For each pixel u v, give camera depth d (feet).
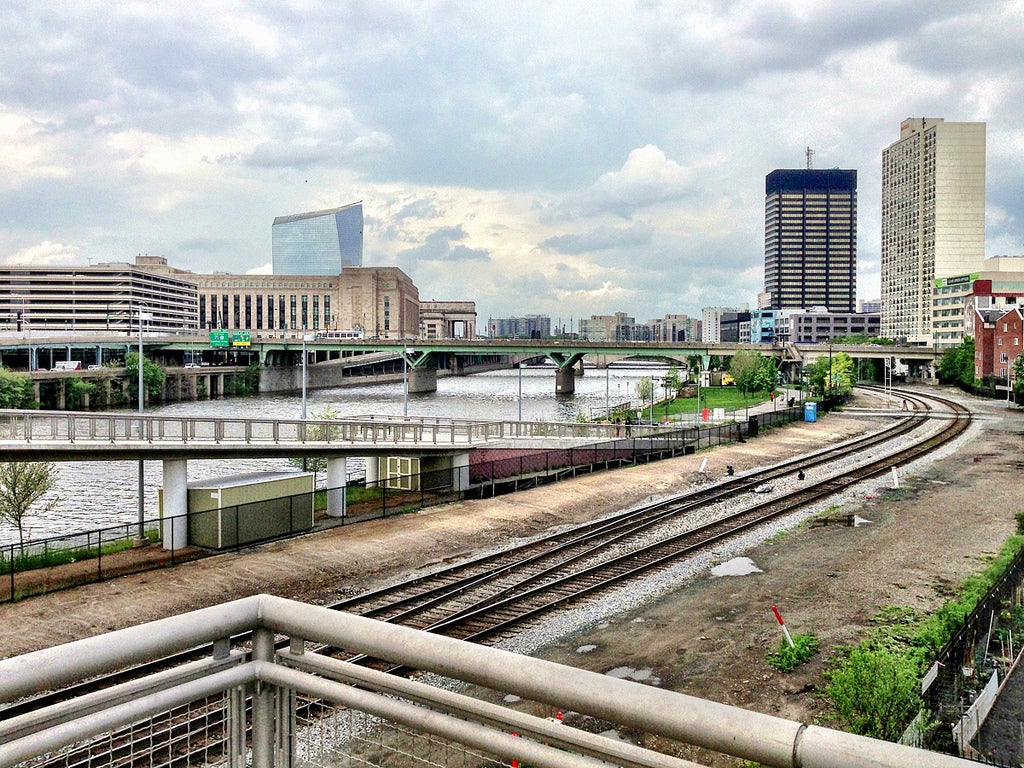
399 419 155.74
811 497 114.32
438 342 443.73
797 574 76.07
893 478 131.03
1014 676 50.80
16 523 112.68
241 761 10.13
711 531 93.50
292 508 92.53
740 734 7.20
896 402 309.83
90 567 77.36
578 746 8.07
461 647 8.82
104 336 428.56
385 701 9.33
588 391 492.95
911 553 83.41
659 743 42.83
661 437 169.99
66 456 81.56
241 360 556.10
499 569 76.13
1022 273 558.15
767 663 54.75
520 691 8.39
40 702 44.73
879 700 42.34
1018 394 288.10
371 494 120.37
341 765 11.44
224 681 9.80
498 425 149.89
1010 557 76.74
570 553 83.76
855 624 62.08
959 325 587.68
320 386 559.79
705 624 62.54
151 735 9.70
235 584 72.79
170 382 416.05
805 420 240.12
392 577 76.79
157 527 97.96
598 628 61.82
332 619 9.64
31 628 60.59
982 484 127.34
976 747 41.63
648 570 76.79
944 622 59.36
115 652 8.71
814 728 7.05
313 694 9.71
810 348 433.89
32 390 311.06
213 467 183.52
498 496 118.32
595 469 150.51
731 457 164.35
